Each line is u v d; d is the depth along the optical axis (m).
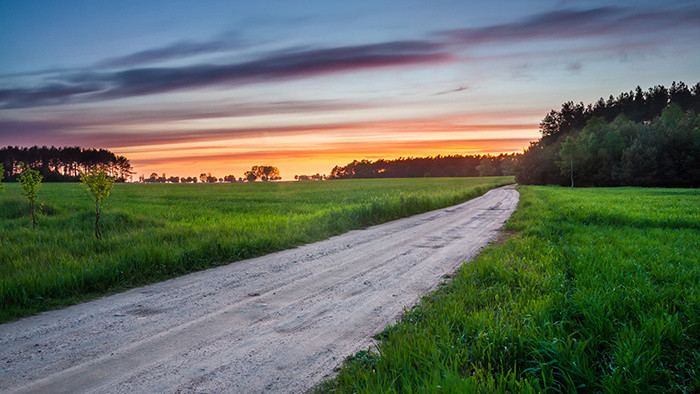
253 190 64.44
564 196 36.62
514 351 3.72
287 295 6.40
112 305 5.95
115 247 9.70
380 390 2.99
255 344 4.39
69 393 3.34
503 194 48.84
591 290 5.25
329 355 4.07
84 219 15.76
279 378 3.58
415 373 3.34
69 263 7.50
